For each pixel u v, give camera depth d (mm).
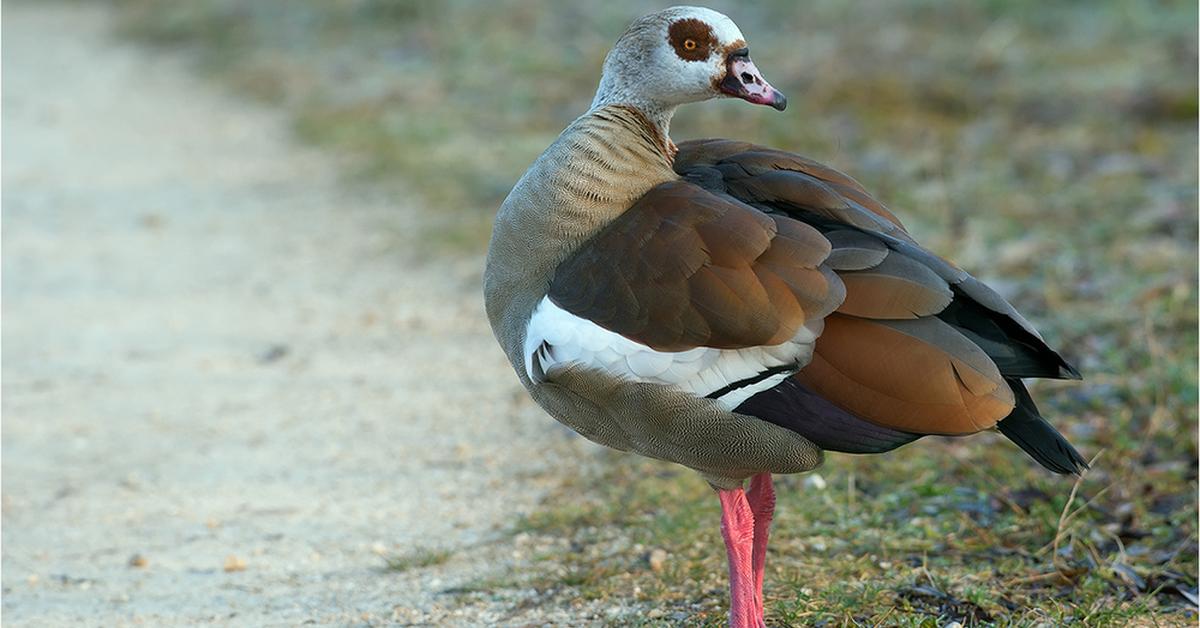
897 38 23406
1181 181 16281
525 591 9055
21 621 8969
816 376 7398
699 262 7590
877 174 17344
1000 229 15109
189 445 11852
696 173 8445
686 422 7660
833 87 20672
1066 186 16531
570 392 7965
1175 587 8648
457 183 18656
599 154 8164
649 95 8625
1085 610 8258
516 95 22281
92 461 11594
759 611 8133
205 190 19766
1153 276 13516
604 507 10141
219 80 26250
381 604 9031
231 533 10227
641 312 7645
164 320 14906
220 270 16453
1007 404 7168
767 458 7660
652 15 8625
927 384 7203
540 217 8156
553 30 25812
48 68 28734
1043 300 13273
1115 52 21688
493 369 13289
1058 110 19391
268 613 8992
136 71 27969
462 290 15398
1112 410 11125
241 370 13500
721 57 8492
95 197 19719
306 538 10109
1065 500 9672
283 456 11562
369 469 11258
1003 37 22641
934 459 10516
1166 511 9648
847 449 7504
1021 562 8922
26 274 16516
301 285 15836
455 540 9953
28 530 10383
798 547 9297
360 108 22703
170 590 9383
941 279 7367
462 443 11656
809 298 7379
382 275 16016
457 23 26781
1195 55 20938
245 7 30875
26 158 21953
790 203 7984
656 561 9172
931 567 8945
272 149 21625
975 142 18297
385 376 13211
